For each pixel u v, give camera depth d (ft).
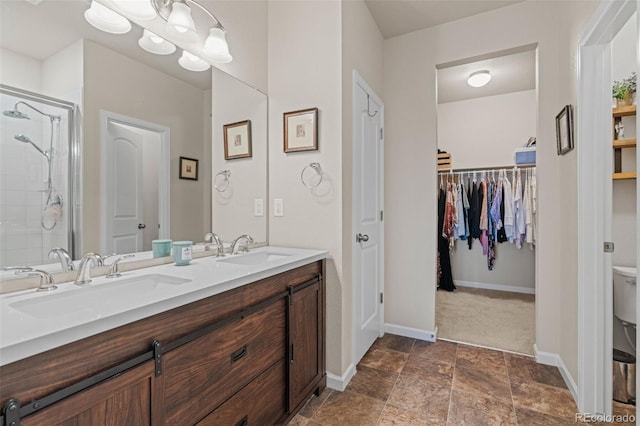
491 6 7.55
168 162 5.05
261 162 6.76
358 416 5.37
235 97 6.18
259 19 6.75
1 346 1.92
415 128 8.71
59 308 3.18
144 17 4.41
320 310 5.95
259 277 4.19
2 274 3.20
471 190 13.19
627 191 6.16
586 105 5.34
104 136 4.19
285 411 4.92
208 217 5.75
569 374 6.18
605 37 5.05
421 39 8.57
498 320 9.99
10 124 3.32
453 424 5.16
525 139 13.29
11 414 2.00
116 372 2.58
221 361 3.67
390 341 8.46
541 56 7.14
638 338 3.60
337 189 6.18
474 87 12.75
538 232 7.22
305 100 6.49
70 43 3.82
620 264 6.21
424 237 8.64
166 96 4.99
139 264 4.46
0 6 3.26
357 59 6.95
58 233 3.70
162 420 2.96
